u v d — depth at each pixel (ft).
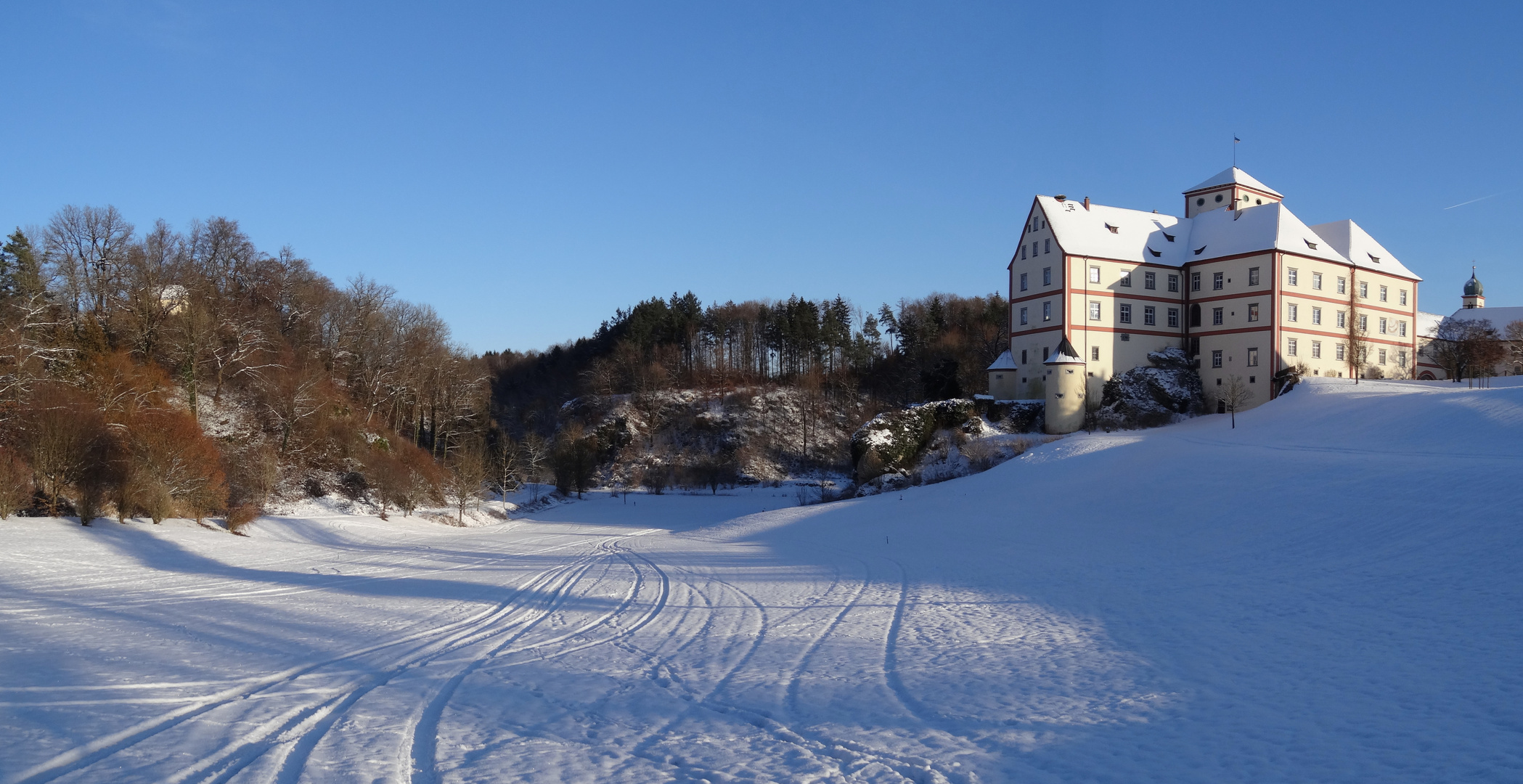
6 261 210.38
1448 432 138.51
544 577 100.89
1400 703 36.83
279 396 220.02
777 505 262.47
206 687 45.14
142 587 91.61
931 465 223.92
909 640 57.41
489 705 42.22
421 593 87.35
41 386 143.02
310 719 39.34
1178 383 236.63
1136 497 126.93
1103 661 48.83
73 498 132.46
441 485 238.89
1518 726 32.89
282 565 120.88
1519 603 53.36
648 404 374.02
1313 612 57.21
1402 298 266.98
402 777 31.22
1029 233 255.09
